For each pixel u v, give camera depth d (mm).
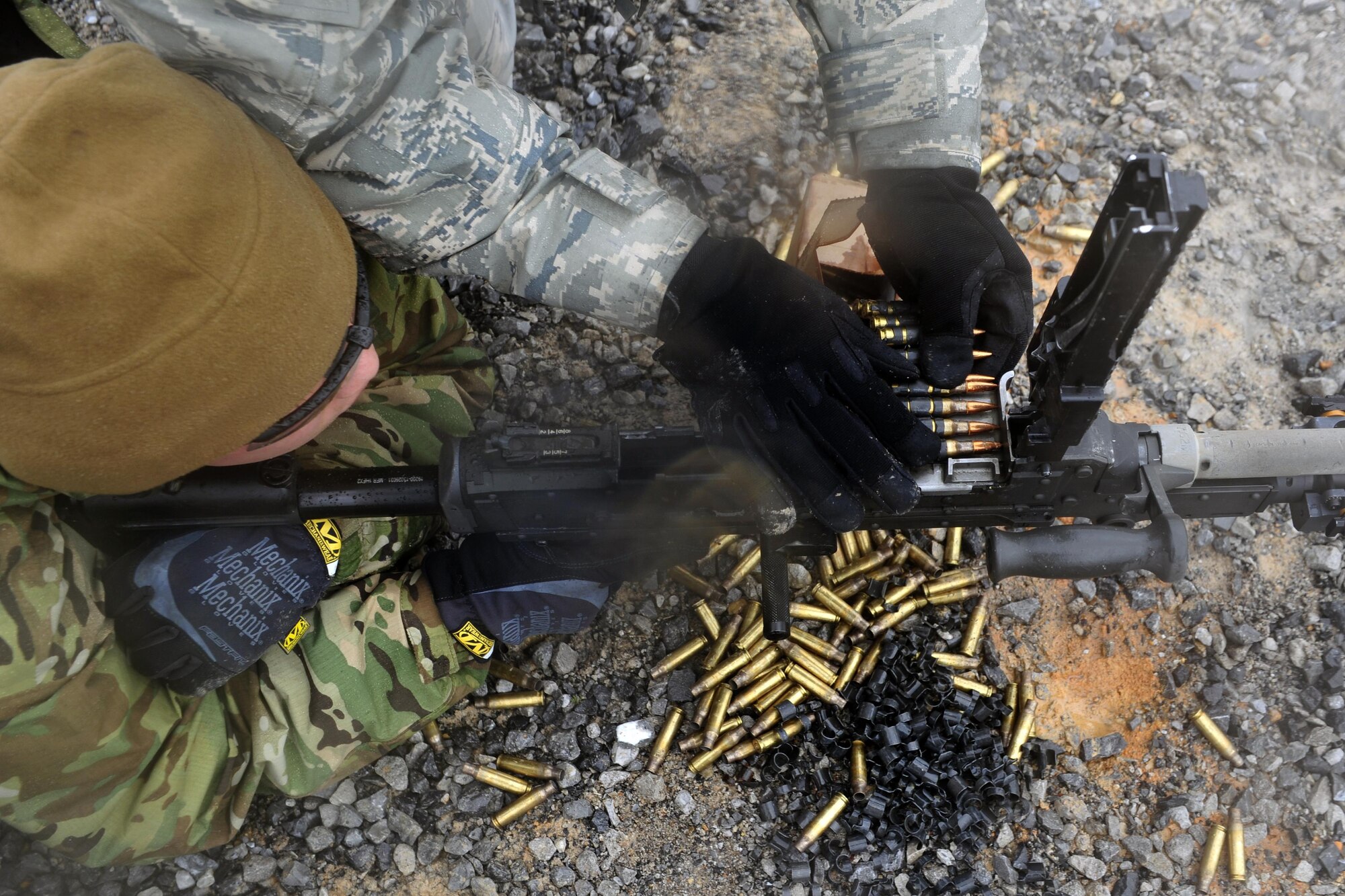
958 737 2709
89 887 2586
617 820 2732
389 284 2730
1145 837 2693
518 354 3195
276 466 2127
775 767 2738
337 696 2396
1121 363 3195
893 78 2215
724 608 2955
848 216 2588
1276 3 3564
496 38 2576
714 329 2049
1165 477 2154
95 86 1427
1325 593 2920
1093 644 2916
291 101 1740
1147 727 2820
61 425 1573
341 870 2670
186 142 1482
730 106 3490
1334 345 3199
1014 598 2951
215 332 1534
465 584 2508
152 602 2051
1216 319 3254
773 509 2090
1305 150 3439
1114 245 1608
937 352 2064
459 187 1982
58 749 1953
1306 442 2150
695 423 3086
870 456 1999
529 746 2822
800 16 2375
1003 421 2082
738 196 3385
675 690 2857
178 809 2246
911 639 2871
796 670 2812
